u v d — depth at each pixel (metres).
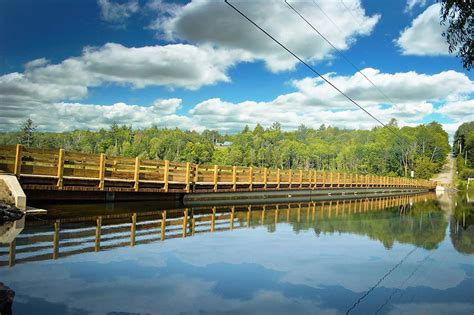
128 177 17.66
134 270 6.87
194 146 114.06
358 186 46.59
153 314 5.01
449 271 8.01
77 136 129.12
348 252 9.48
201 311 5.19
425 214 21.55
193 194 21.91
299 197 32.78
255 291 6.12
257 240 10.52
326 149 140.25
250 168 26.55
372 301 5.92
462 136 145.88
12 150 13.53
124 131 135.38
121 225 11.56
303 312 5.34
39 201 14.98
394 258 9.06
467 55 7.73
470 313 5.58
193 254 8.38
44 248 7.98
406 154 113.19
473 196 56.22
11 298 4.82
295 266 7.80
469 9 7.38
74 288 5.77
